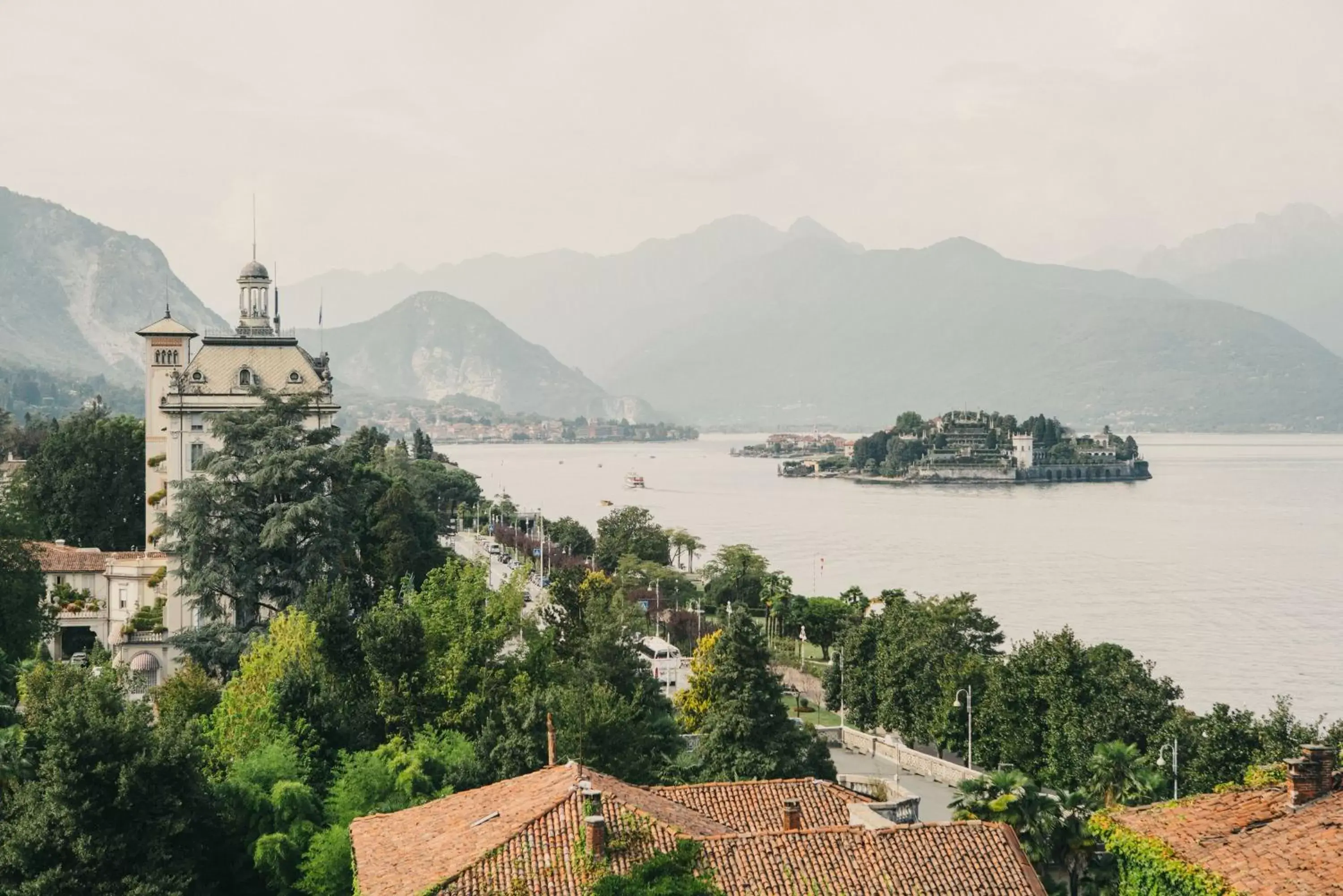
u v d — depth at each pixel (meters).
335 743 92.56
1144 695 122.00
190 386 167.00
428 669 103.19
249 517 140.75
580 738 88.31
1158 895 49.59
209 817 75.81
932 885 55.78
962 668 141.50
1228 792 53.41
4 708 88.88
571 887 53.47
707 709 124.06
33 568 139.38
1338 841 46.44
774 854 56.41
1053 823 80.69
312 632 107.88
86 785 70.56
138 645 150.50
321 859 73.88
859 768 141.62
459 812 63.16
